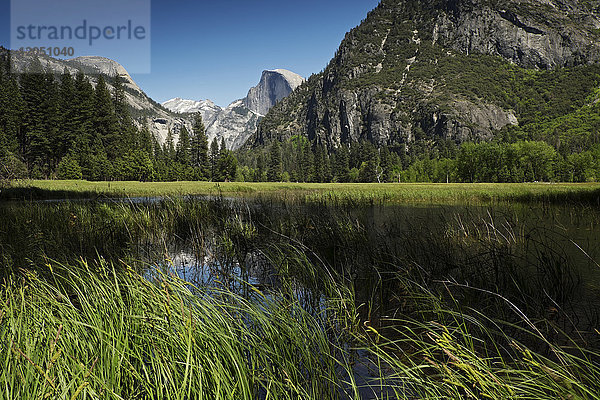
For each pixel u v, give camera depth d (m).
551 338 2.72
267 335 2.20
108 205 9.63
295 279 4.12
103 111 67.88
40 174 55.66
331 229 6.73
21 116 56.50
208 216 9.35
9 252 4.68
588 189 23.80
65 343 1.72
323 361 2.22
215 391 1.52
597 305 3.42
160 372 1.61
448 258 4.82
